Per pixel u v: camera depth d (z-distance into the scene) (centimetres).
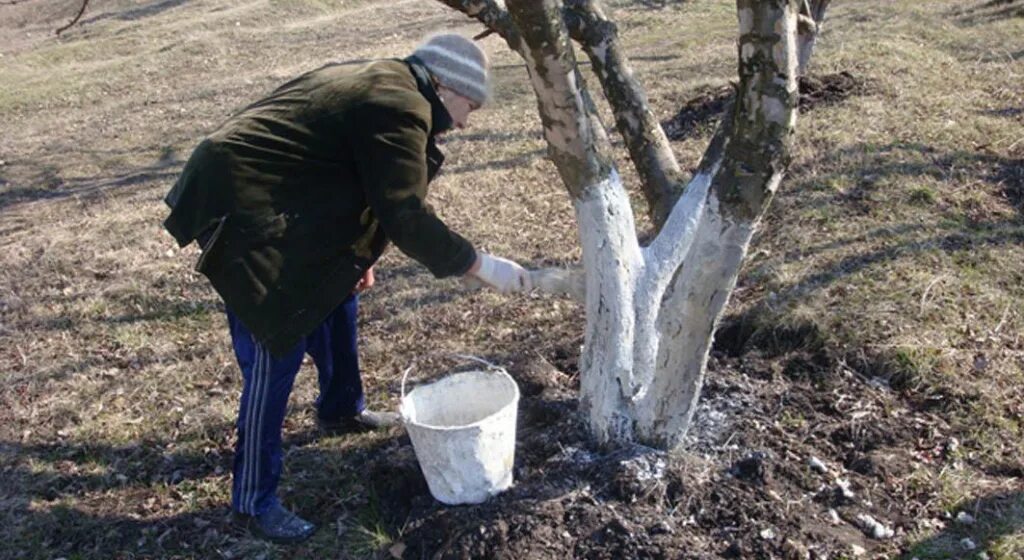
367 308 479
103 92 1269
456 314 461
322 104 280
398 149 273
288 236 279
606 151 283
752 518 289
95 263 578
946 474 306
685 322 284
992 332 371
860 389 349
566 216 575
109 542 325
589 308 301
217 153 276
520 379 378
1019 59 747
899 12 1007
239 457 308
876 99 663
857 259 432
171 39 1556
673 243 292
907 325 375
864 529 288
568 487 298
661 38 1145
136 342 472
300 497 335
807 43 681
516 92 922
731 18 1233
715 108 712
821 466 309
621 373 300
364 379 416
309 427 379
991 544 278
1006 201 485
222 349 458
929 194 489
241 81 1220
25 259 598
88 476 363
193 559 313
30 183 854
